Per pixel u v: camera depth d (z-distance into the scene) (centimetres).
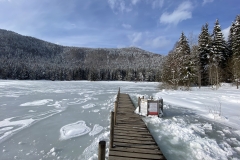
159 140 540
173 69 2558
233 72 2280
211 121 770
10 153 473
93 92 2227
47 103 1280
